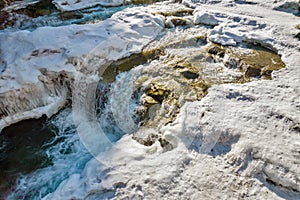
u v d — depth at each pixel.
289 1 5.62
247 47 4.55
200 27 5.19
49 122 3.67
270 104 3.34
